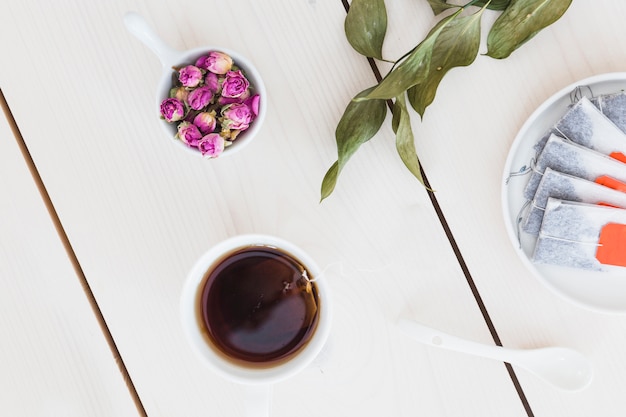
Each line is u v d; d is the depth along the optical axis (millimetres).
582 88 537
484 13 543
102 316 560
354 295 560
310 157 555
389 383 564
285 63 551
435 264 559
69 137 552
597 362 559
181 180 555
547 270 551
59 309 559
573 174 534
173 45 547
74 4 544
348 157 521
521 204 551
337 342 562
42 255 557
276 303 530
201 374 562
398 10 548
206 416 562
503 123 551
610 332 557
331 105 553
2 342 560
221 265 529
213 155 511
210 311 526
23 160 553
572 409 561
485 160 553
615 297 549
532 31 520
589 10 544
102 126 552
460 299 561
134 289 558
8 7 544
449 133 553
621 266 538
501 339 562
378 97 490
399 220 558
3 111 550
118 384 561
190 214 557
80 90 549
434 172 555
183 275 557
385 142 554
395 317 561
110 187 555
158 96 514
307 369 564
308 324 528
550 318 560
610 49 546
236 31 549
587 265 540
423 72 497
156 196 556
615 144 528
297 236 558
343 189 557
